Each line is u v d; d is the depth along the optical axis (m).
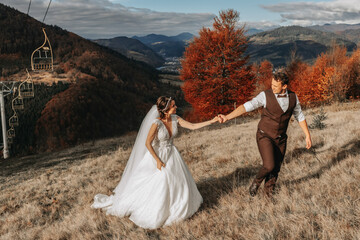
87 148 17.67
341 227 2.63
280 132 3.43
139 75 186.50
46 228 4.52
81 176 8.18
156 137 3.65
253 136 10.05
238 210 3.52
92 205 4.65
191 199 3.69
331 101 27.09
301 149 6.36
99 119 109.81
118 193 4.12
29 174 10.91
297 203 3.34
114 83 156.50
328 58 33.03
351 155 4.97
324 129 8.90
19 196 7.22
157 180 3.57
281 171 4.93
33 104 98.50
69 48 188.88
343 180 3.78
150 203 3.52
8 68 165.00
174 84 198.62
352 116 11.23
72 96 109.00
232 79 22.77
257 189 3.82
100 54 191.25
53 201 6.02
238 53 22.98
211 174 5.75
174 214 3.52
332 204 3.13
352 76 29.50
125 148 13.91
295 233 2.69
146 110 132.62
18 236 4.54
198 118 28.56
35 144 87.19
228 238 2.86
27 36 197.12
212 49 23.14
